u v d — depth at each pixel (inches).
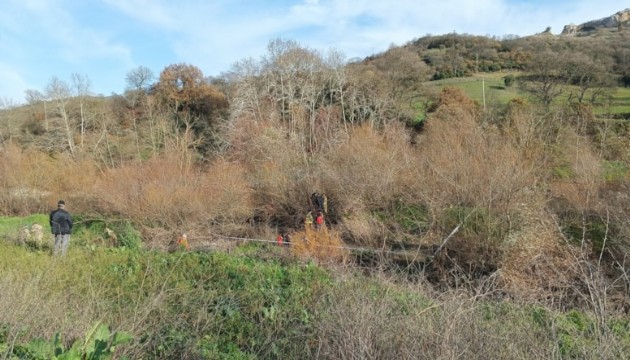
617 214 415.2
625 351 160.1
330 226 642.8
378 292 222.2
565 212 482.3
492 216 403.5
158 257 402.6
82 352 150.1
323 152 877.8
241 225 701.9
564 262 299.4
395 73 1561.3
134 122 1393.9
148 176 767.1
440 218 461.4
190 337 226.4
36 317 201.2
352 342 162.1
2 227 701.9
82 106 1457.9
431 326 166.9
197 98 1641.2
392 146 774.5
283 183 746.8
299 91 1425.9
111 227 690.8
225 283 323.0
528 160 559.8
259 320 255.6
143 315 230.7
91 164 986.7
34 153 1015.6
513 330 177.9
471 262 383.2
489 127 669.9
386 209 616.1
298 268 367.6
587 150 622.8
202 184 746.8
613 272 318.7
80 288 291.7
